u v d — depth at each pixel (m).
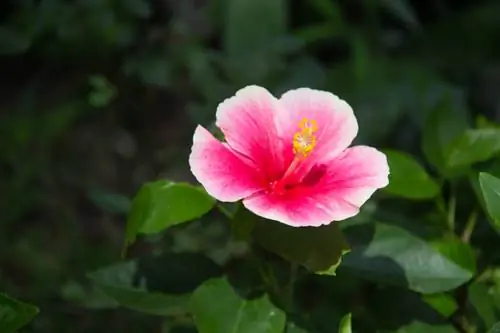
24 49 1.90
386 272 1.17
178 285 1.19
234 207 1.18
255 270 1.18
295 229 1.11
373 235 1.18
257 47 1.78
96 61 2.00
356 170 1.13
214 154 1.12
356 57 1.83
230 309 1.13
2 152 1.92
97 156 2.00
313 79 1.83
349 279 1.33
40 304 1.57
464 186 1.26
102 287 1.19
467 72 2.03
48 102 2.03
